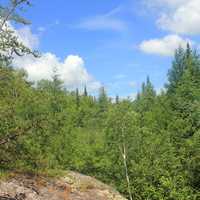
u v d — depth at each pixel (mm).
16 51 9578
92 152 32188
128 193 29500
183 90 36594
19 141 10227
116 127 31047
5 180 17406
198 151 25828
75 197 18703
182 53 42438
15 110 9750
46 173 20344
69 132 33469
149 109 48906
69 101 50344
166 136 31531
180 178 26297
